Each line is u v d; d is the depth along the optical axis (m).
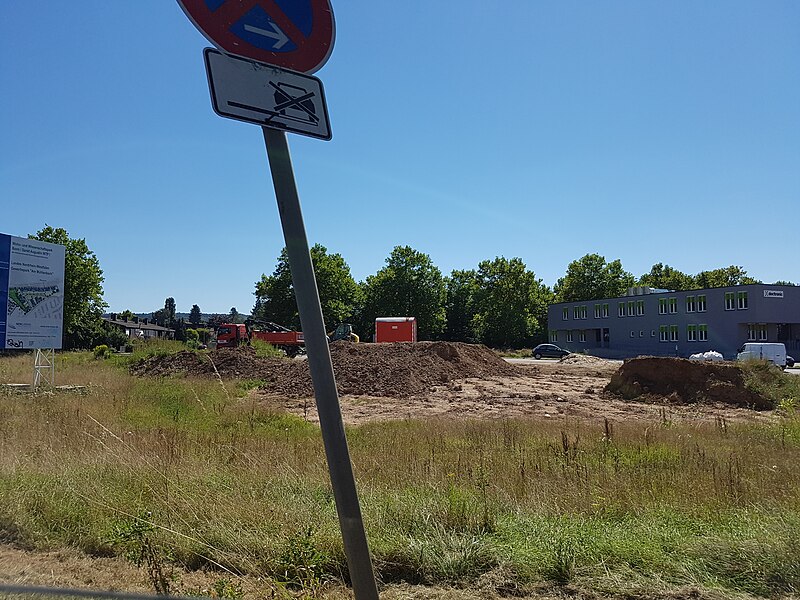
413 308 81.69
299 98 2.39
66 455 7.07
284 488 6.03
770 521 4.95
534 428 13.36
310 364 2.22
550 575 4.20
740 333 58.97
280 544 4.52
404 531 4.85
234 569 4.38
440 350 30.42
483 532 4.95
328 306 73.88
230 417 13.88
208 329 47.09
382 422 15.40
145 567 4.36
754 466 7.75
